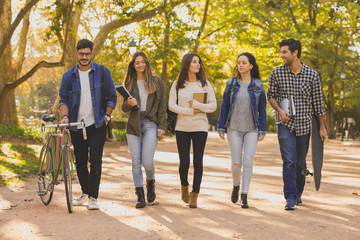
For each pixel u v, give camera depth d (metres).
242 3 25.95
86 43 5.39
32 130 17.41
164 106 5.72
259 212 5.19
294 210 5.33
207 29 27.62
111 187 7.10
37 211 5.16
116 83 27.58
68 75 5.48
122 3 18.05
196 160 5.53
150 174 5.64
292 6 27.69
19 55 25.59
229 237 4.05
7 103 21.11
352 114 33.31
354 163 12.00
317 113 5.61
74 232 4.21
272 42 25.62
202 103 5.51
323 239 4.02
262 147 18.64
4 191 6.47
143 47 25.09
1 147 11.46
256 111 5.61
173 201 5.90
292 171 5.50
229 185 7.46
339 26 27.88
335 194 6.59
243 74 5.78
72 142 5.52
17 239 3.96
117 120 26.25
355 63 28.50
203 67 5.78
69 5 17.55
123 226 4.45
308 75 5.58
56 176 5.36
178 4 24.59
